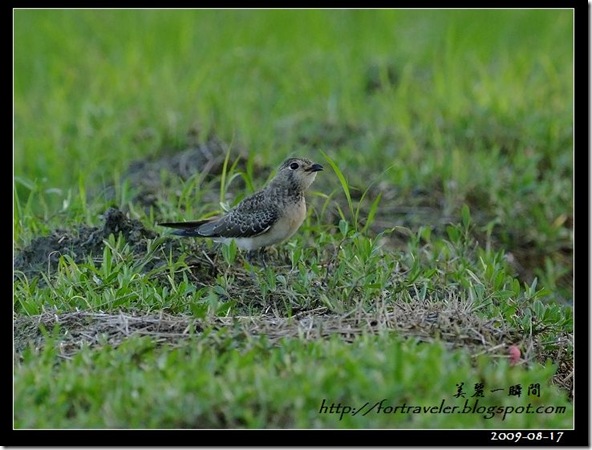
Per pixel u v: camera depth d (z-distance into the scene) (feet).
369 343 32.76
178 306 37.96
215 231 42.57
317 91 67.82
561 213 54.39
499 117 61.72
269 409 29.94
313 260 41.57
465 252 44.42
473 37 76.84
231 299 38.78
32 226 46.34
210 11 83.97
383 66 70.23
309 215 47.01
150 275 39.88
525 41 76.95
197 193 48.98
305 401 29.94
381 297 38.37
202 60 72.33
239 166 54.13
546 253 52.08
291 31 78.48
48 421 29.99
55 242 43.29
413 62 72.84
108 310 37.58
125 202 48.11
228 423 29.84
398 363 30.35
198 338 33.94
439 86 65.72
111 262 39.86
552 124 60.64
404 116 61.77
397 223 51.44
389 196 53.72
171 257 40.98
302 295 38.86
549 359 36.19
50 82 70.79
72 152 59.47
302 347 32.86
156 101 64.49
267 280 40.04
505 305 38.78
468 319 36.35
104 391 30.96
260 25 79.87
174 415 29.78
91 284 39.32
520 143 59.77
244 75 70.90
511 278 42.47
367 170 56.54
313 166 43.01
